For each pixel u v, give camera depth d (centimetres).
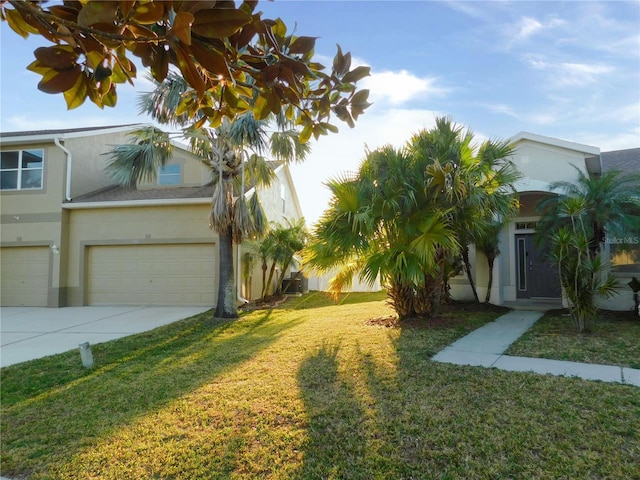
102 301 1334
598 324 745
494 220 941
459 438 322
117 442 355
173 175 1463
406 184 708
